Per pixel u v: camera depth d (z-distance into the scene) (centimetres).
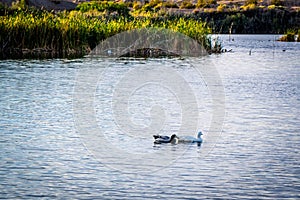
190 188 1856
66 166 2058
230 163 2109
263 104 3238
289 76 4534
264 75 4600
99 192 1819
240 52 6875
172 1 13088
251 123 2747
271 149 2284
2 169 2014
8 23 6134
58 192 1817
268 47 7700
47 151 2238
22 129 2577
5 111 2969
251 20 10988
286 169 2039
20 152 2217
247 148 2305
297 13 11225
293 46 7925
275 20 11044
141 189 1845
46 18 6338
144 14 8662
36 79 4153
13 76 4312
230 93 3634
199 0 12394
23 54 6038
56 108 3064
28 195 1791
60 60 5544
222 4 12231
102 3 9088
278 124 2722
